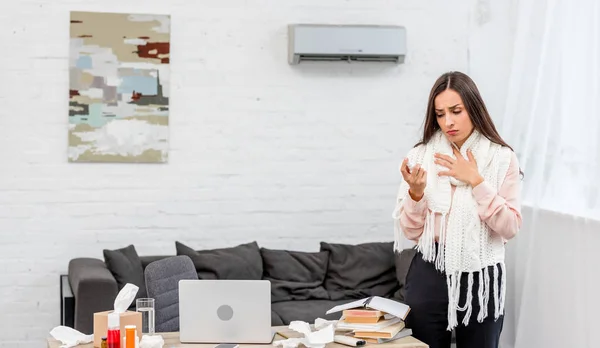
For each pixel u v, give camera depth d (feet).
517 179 11.28
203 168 18.31
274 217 18.63
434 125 11.71
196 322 10.89
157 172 18.12
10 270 17.58
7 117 17.47
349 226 18.90
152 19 17.90
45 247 17.70
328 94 18.76
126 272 15.98
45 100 17.60
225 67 18.33
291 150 18.67
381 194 19.01
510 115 16.48
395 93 19.01
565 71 14.52
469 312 11.14
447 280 11.16
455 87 11.20
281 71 18.56
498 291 11.30
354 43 18.13
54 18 17.56
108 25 17.74
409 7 18.97
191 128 18.24
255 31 18.42
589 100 13.65
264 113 18.53
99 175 17.90
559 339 14.42
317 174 18.78
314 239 18.79
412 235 11.64
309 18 18.61
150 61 17.92
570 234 14.10
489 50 17.79
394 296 17.24
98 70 17.72
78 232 17.83
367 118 18.93
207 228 18.37
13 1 17.42
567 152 14.40
